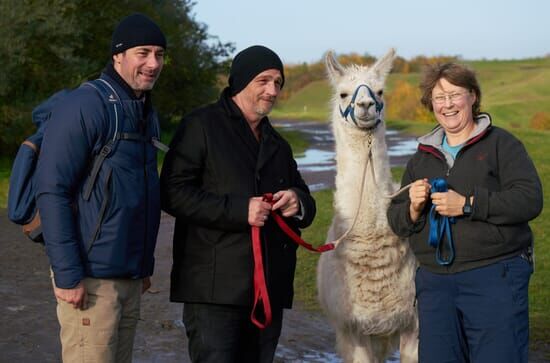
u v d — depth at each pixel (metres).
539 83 65.00
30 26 18.08
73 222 3.21
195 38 29.14
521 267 3.36
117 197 3.25
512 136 3.44
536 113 47.88
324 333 6.26
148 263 3.46
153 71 3.42
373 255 4.19
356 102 4.29
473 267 3.37
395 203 4.02
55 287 3.21
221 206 3.47
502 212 3.25
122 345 3.50
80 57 21.00
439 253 3.46
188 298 3.58
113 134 3.27
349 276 4.24
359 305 4.23
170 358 5.62
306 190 3.99
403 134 32.84
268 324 3.66
